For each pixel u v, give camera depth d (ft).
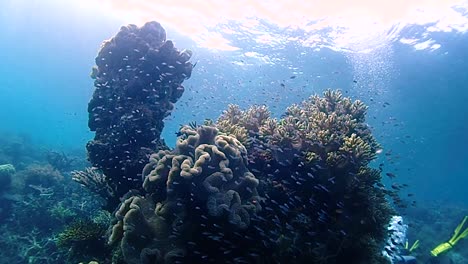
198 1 81.10
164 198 20.40
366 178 21.57
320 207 21.48
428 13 84.94
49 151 95.50
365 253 20.81
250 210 18.99
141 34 30.32
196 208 18.13
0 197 52.85
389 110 131.23
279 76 108.27
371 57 95.76
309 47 93.50
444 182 354.54
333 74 105.81
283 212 19.84
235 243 18.93
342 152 21.56
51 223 48.67
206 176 18.62
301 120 26.43
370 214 21.20
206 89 118.62
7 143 105.50
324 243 20.65
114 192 28.27
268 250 19.36
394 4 81.15
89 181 29.84
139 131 26.91
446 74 98.63
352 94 118.62
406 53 91.97
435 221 92.27
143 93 29.04
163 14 90.48
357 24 85.20
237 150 20.11
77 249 24.39
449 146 178.81
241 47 96.78
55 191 56.85
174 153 20.95
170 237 18.98
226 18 85.40
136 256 18.85
